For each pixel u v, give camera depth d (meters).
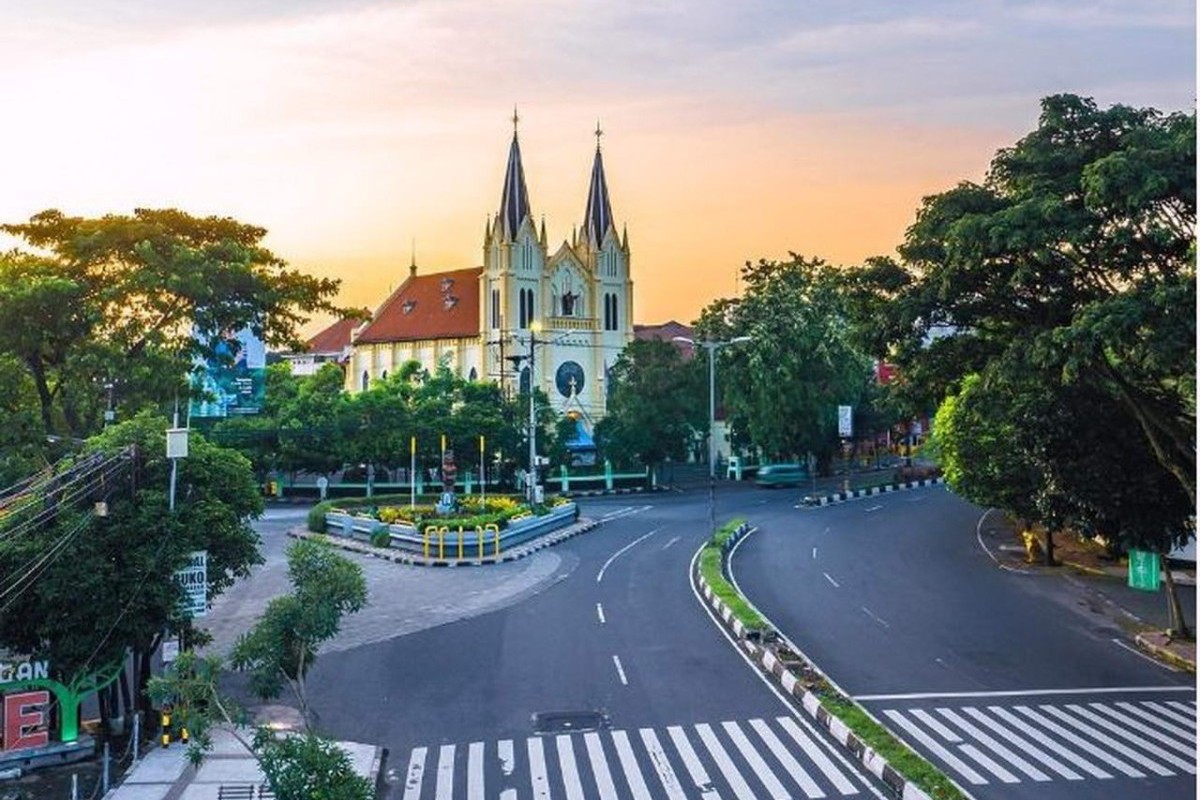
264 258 35.44
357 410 62.38
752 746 18.47
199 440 21.17
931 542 44.66
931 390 26.11
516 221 87.94
